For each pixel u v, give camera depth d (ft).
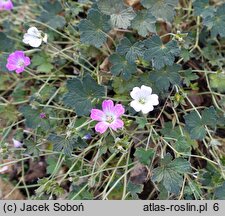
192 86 1.08
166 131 1.05
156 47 1.02
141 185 0.99
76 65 1.20
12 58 1.06
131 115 1.07
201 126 1.01
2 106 1.15
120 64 1.05
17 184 1.07
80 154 1.04
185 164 0.94
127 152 1.04
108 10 1.03
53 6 1.19
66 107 1.11
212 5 1.20
